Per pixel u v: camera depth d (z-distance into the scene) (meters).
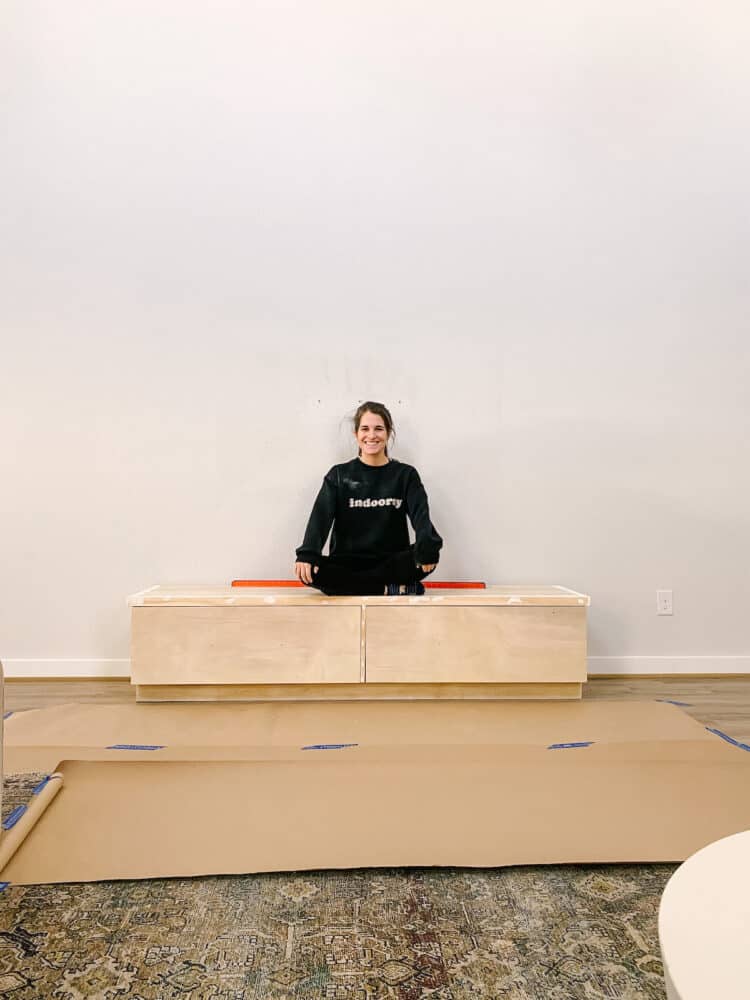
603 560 2.93
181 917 1.12
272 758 1.85
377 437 2.62
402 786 1.65
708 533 2.94
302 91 2.90
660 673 2.92
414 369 2.91
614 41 2.94
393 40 2.91
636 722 2.21
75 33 2.83
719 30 2.94
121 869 1.26
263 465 2.87
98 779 1.69
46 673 2.79
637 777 1.71
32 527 2.80
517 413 2.93
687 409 2.95
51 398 2.82
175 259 2.86
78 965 1.00
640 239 2.95
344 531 2.65
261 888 1.21
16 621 2.79
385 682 2.46
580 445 2.93
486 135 2.93
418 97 2.92
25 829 1.38
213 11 2.87
